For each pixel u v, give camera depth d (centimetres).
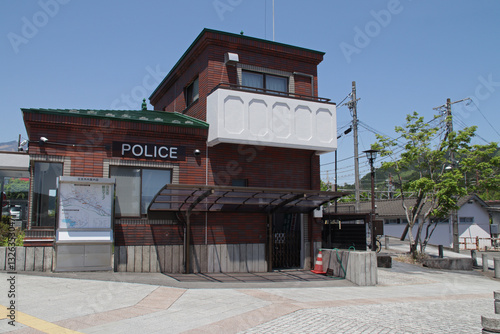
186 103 1698
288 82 1608
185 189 1102
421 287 1323
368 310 866
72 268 1121
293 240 1546
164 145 1334
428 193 2144
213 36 1470
